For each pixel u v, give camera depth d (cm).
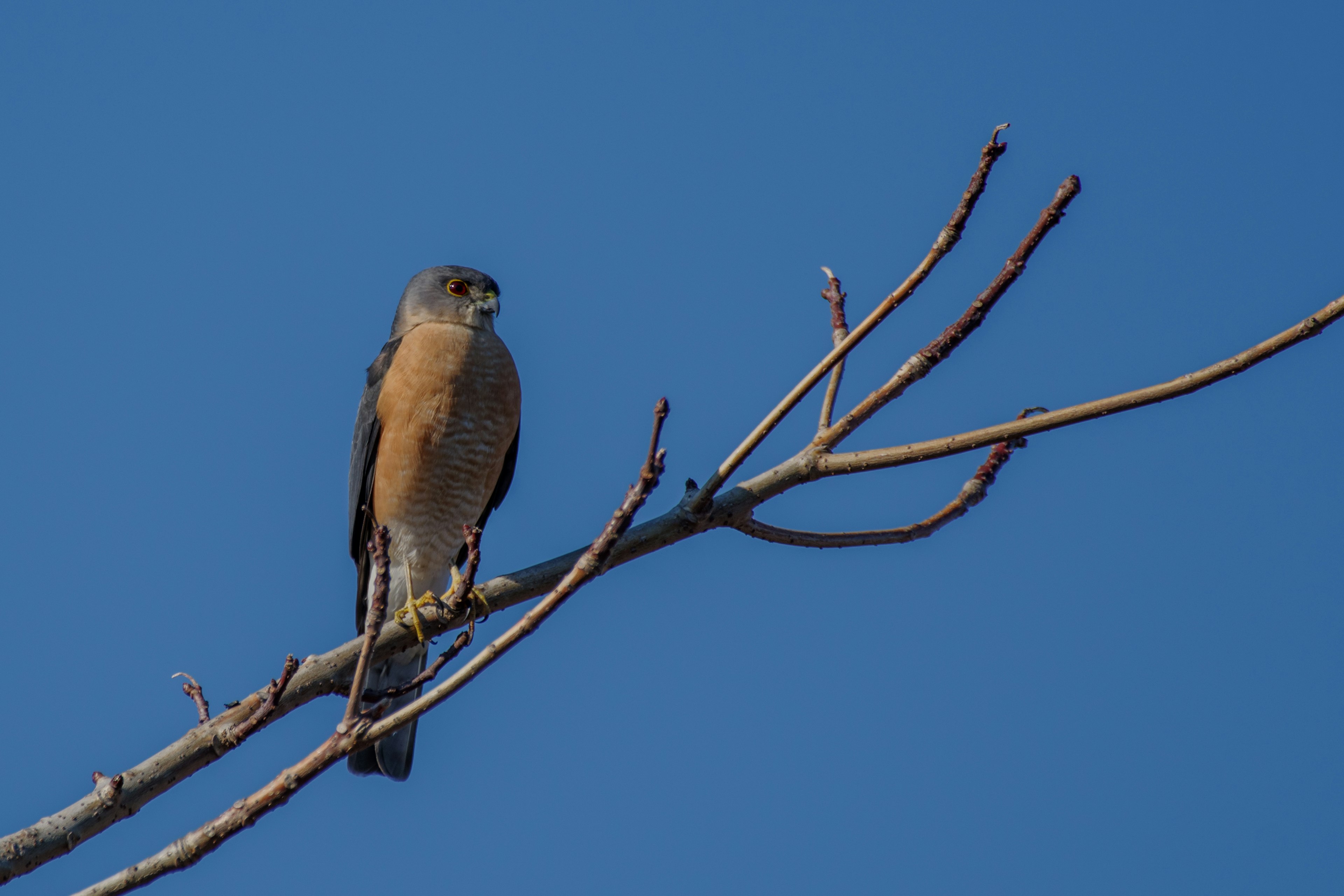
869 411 763
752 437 705
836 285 802
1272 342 673
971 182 621
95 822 651
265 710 651
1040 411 752
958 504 839
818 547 806
